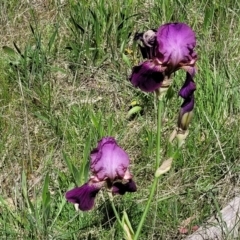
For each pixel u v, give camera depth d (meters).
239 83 1.67
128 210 1.37
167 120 1.66
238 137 1.54
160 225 1.35
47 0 2.14
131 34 1.99
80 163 1.53
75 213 1.37
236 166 1.46
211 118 1.58
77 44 1.92
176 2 2.00
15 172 1.52
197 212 1.37
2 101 1.72
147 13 2.05
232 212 1.34
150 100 1.70
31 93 1.73
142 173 1.50
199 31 1.93
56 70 1.83
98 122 1.60
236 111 1.62
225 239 1.26
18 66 1.80
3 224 1.35
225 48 1.78
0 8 2.05
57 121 1.62
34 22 2.06
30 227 1.32
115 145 0.97
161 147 1.57
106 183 0.99
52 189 1.46
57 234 1.32
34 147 1.58
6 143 1.58
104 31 1.94
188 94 0.96
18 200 1.41
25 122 1.60
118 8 1.98
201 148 1.52
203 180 1.46
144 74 0.95
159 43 0.94
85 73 1.84
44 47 1.92
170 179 1.45
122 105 1.73
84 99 1.75
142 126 1.62
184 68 0.96
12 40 1.97
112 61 1.87
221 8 1.98
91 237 1.32
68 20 2.02
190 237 1.32
